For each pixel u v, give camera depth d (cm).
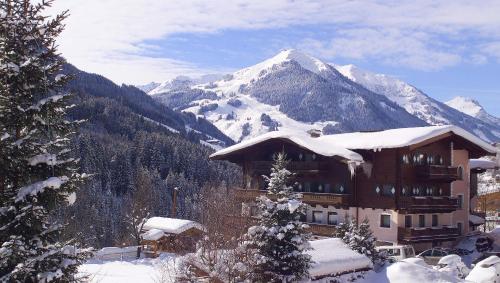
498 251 4778
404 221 4650
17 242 1176
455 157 5241
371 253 3625
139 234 5275
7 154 1227
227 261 2778
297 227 2930
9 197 1275
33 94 1295
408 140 4431
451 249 4703
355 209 4819
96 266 3747
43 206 1273
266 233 2903
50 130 1319
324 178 5066
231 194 4922
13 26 1238
